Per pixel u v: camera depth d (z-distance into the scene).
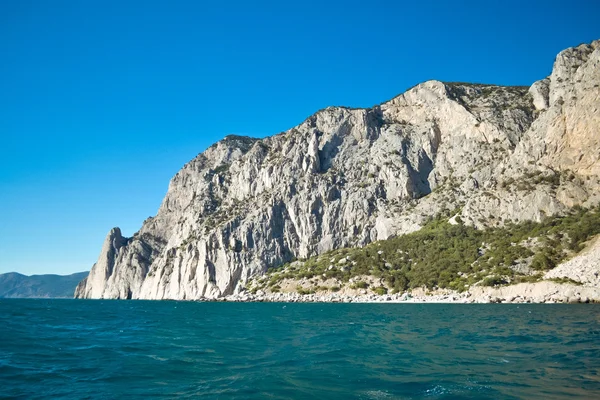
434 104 186.38
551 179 124.06
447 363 27.67
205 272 174.00
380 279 131.75
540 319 53.91
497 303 92.75
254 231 174.25
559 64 149.62
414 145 181.38
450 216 147.75
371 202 172.25
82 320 66.06
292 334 45.47
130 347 36.72
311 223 173.25
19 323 57.00
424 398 19.95
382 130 192.75
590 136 118.88
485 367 26.17
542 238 109.31
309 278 149.00
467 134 170.38
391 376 24.36
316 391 21.55
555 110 130.12
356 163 187.00
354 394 20.88
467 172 161.75
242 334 45.97
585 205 113.75
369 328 49.47
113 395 21.59
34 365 28.62
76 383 24.05
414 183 172.00
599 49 124.38
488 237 123.94
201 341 40.56
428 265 126.44
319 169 188.12
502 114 166.00
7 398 21.14
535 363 26.81
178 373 26.38
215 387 22.81
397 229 158.75
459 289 108.06
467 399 19.58
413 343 36.84
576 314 59.47
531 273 100.75
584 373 23.83
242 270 168.75
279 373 25.72
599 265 89.00
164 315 78.81
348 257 151.00
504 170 140.12
